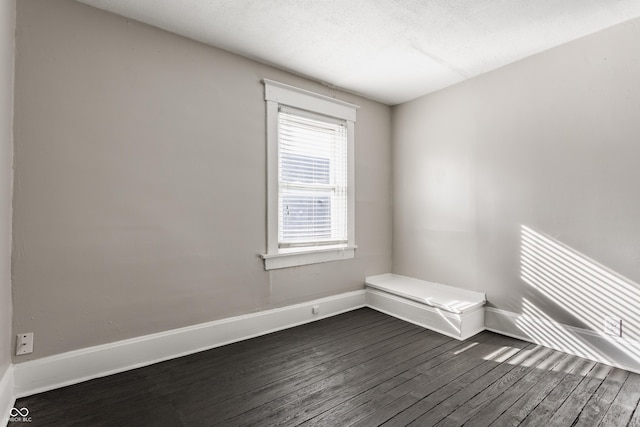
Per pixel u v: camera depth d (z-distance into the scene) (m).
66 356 1.80
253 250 2.56
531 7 1.91
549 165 2.38
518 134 2.56
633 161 2.00
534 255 2.46
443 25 2.11
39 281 1.74
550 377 1.91
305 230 2.94
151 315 2.10
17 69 1.68
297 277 2.85
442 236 3.12
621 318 2.04
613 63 2.07
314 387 1.79
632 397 1.69
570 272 2.26
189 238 2.25
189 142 2.25
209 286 2.34
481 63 2.63
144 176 2.08
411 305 2.90
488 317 2.74
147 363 2.06
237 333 2.46
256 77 2.59
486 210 2.77
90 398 1.67
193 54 2.28
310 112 2.93
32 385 1.70
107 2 1.87
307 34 2.23
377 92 3.25
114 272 1.97
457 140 3.00
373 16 2.02
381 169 3.55
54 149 1.78
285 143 2.78
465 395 1.71
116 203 1.98
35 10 1.74
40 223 1.74
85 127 1.88
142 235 2.07
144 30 2.08
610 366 2.05
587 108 2.19
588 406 1.61
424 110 3.30
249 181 2.54
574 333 2.24
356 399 1.68
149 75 2.10
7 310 1.60
